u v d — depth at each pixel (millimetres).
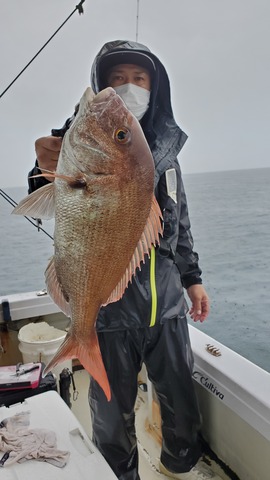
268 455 1372
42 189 838
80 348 934
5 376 1749
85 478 1108
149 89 1361
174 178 1400
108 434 1433
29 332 2217
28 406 1467
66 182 809
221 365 1521
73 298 890
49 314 2455
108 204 825
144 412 2043
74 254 849
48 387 1713
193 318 1648
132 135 806
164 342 1392
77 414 2057
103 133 791
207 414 1702
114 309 1321
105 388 918
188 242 1584
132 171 822
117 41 1297
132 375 1415
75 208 819
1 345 2355
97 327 1327
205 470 1590
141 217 862
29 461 1177
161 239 1360
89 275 874
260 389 1347
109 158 798
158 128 1411
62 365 2178
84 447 1237
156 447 1805
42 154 939
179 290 1423
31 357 2105
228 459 1588
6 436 1275
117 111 793
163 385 1451
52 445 1244
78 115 814
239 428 1511
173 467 1558
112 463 1446
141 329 1359
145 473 1645
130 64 1313
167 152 1381
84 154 794
